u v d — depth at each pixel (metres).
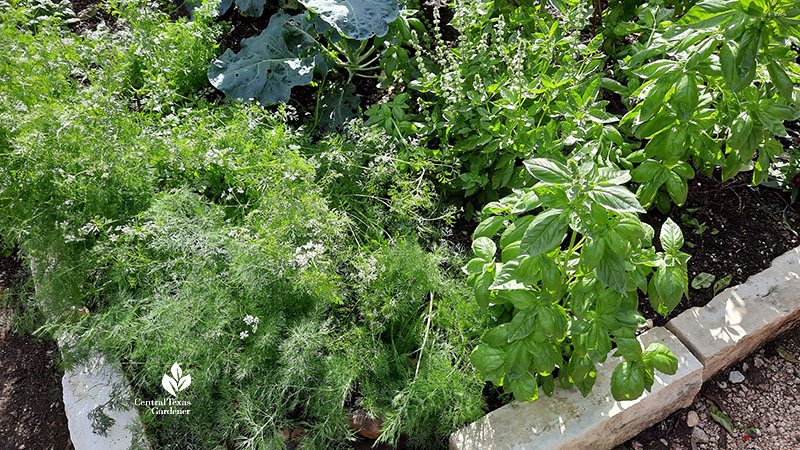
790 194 3.41
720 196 3.42
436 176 3.14
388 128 3.17
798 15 2.07
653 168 2.62
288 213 2.63
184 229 2.70
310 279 2.46
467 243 3.23
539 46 3.03
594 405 2.54
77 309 2.82
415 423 2.45
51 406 2.92
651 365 2.31
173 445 2.53
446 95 2.98
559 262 2.34
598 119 2.66
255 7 3.83
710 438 2.69
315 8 3.34
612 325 2.19
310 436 2.50
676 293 2.19
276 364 2.58
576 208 1.96
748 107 2.54
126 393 2.61
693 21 2.21
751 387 2.83
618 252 1.94
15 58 3.17
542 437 2.46
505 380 2.47
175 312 2.48
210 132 3.04
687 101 2.37
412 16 3.98
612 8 3.51
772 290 2.91
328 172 3.06
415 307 2.77
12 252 3.49
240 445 2.39
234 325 2.62
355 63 3.77
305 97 3.93
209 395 2.54
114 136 2.85
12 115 2.92
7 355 3.10
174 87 3.52
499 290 2.30
